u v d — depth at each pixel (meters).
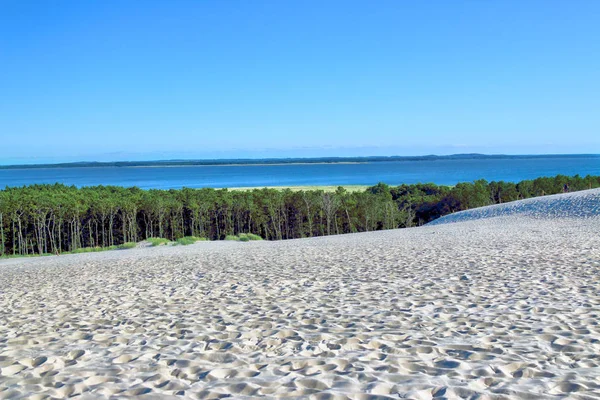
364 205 95.12
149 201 96.88
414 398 4.50
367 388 4.82
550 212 39.81
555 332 6.83
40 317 10.39
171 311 10.09
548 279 11.55
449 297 9.92
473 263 15.23
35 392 5.20
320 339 7.07
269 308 9.78
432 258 17.20
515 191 98.50
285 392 4.83
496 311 8.40
